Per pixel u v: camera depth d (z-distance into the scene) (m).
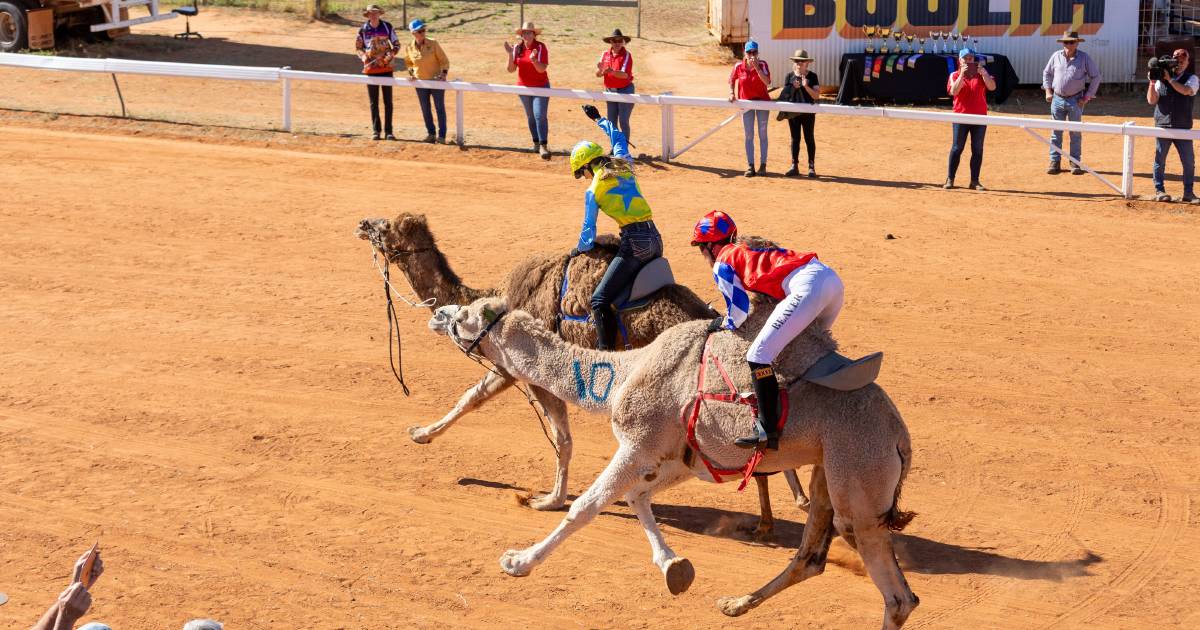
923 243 14.72
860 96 23.78
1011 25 24.33
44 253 14.19
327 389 10.41
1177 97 16.12
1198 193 17.19
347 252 14.35
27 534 7.75
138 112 21.64
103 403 10.00
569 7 34.75
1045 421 9.77
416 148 19.47
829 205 16.44
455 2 35.16
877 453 6.09
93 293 12.89
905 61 23.27
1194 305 12.52
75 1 26.03
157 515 8.06
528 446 9.36
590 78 25.36
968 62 17.11
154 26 30.64
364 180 17.58
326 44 29.09
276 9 33.12
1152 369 10.84
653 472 6.75
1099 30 24.39
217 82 24.81
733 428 6.33
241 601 7.03
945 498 8.46
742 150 20.06
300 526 7.98
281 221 15.55
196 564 7.44
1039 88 25.02
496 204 16.38
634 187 7.80
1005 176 18.31
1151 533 7.91
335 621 6.84
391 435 9.50
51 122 20.75
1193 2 25.38
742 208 16.23
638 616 6.96
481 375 10.80
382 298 12.82
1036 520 8.12
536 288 8.17
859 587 7.33
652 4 35.72
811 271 6.30
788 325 6.18
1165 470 8.84
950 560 7.61
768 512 7.86
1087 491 8.52
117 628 6.68
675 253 14.19
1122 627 6.82
